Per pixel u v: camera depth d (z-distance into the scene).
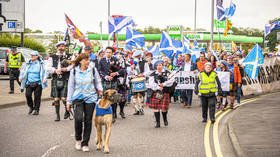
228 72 15.66
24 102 16.95
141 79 14.30
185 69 16.72
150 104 11.97
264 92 22.70
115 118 13.23
